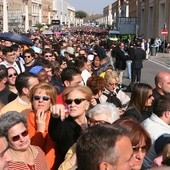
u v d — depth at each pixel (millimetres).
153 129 4926
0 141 3555
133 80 21016
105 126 2777
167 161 3604
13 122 4086
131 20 62125
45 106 4887
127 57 22172
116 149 2604
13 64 10258
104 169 2592
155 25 70562
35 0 123125
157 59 44562
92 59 14180
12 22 61688
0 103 6016
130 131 3561
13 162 4086
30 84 5875
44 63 9344
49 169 4613
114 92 7730
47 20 148250
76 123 4680
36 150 4336
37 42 24125
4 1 47844
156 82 7297
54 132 4422
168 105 5027
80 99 4809
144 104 6152
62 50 18406
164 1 63531
